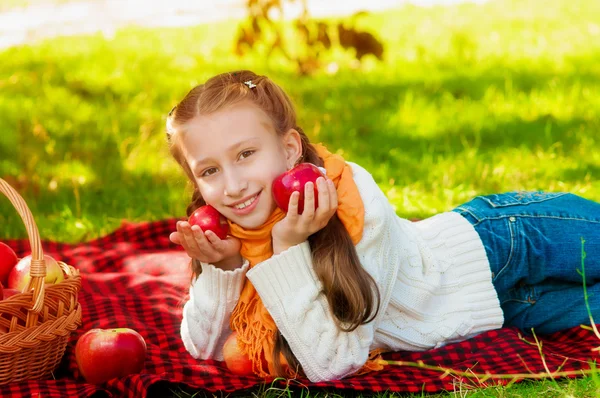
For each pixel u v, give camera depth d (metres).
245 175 2.96
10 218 5.36
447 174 5.73
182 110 3.02
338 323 3.02
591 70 8.46
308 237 3.08
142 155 6.48
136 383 2.92
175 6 13.49
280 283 3.03
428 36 10.48
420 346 3.32
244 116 2.96
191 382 3.06
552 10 11.55
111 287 4.18
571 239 3.51
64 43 10.97
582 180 5.55
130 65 9.58
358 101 7.87
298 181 2.89
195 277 3.33
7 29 12.37
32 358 3.05
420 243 3.36
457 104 7.57
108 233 5.14
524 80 8.23
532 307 3.57
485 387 2.95
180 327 3.66
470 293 3.40
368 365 3.19
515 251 3.50
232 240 3.10
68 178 6.12
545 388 2.93
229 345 3.20
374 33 8.68
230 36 11.05
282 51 8.82
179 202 5.57
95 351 3.05
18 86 8.58
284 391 2.93
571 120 6.96
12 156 6.55
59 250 4.73
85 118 7.61
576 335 3.46
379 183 5.69
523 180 5.55
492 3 12.26
